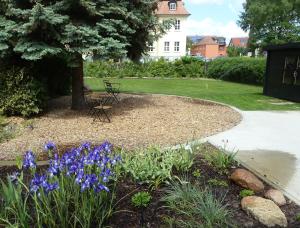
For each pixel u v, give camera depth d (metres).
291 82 12.41
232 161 4.54
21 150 5.26
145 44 9.21
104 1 7.64
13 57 7.76
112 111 8.69
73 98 8.73
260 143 5.87
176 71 27.47
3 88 7.34
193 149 4.55
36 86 7.53
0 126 6.57
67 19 7.14
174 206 3.06
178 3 40.75
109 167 3.27
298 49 12.05
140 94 13.06
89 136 6.21
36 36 7.10
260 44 42.97
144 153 4.30
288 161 4.83
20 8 7.24
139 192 3.35
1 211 2.82
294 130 7.00
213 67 26.77
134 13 8.20
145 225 2.87
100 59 7.49
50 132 6.47
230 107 9.99
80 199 2.91
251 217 3.01
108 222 2.89
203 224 2.76
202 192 3.22
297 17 41.75
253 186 3.57
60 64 10.10
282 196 3.40
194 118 8.10
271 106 10.64
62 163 2.95
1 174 3.95
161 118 7.99
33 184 2.62
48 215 2.70
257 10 41.19
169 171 3.72
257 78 20.84
